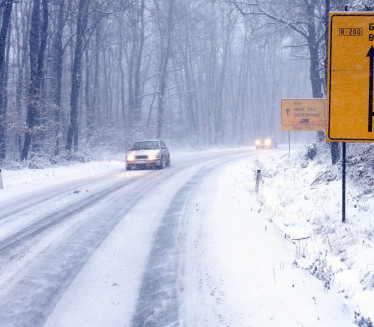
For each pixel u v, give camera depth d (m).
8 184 14.23
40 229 7.69
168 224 8.19
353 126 8.23
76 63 24.86
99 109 34.75
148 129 37.97
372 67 8.12
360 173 11.48
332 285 5.46
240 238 6.68
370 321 4.09
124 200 10.90
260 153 34.50
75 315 4.25
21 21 36.81
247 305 4.27
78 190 12.61
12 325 3.99
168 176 16.62
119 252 6.37
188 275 5.33
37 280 5.16
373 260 6.40
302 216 9.95
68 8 25.44
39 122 24.39
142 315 4.27
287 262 5.68
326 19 14.38
